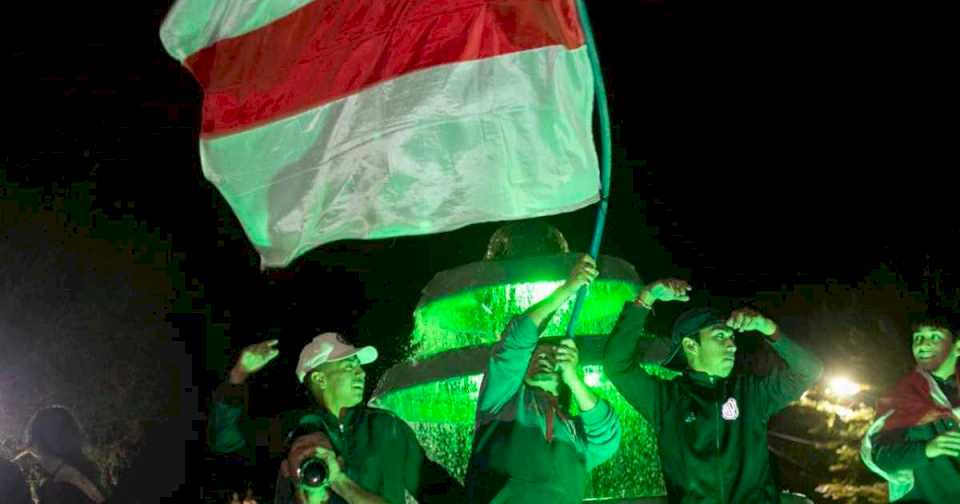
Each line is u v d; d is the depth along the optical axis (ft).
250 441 27.50
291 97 28.25
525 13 27.61
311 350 25.36
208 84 28.66
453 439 30.09
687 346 25.46
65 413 28.09
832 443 47.19
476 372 28.32
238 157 28.35
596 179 26.94
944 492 25.07
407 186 27.48
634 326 25.26
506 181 27.20
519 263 29.22
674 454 25.04
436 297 29.66
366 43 28.04
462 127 27.40
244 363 25.52
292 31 28.37
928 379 25.22
